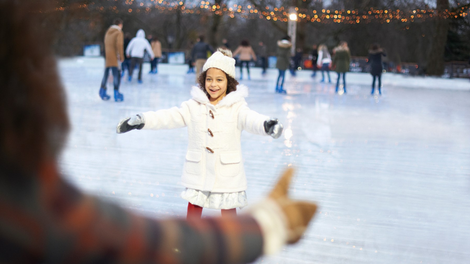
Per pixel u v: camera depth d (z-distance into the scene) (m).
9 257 0.39
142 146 5.17
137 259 0.42
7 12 0.39
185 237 0.44
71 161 4.35
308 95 11.55
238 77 18.14
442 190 3.83
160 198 3.41
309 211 0.51
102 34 26.17
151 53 13.53
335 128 6.72
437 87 16.44
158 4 32.38
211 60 2.60
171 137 5.73
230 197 2.49
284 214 0.50
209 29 35.91
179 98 9.76
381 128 6.83
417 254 2.56
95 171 4.08
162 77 15.89
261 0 30.08
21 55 0.39
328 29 35.78
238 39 40.69
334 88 14.19
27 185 0.40
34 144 0.40
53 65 0.42
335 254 2.53
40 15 0.41
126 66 13.95
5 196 0.39
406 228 2.95
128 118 2.37
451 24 27.16
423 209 3.33
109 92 10.39
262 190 3.68
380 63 12.38
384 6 29.08
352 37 34.84
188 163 2.54
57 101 0.41
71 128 0.43
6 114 0.39
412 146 5.60
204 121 2.52
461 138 6.24
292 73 20.30
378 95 12.36
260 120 2.33
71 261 0.40
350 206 3.35
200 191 2.49
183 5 32.50
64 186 0.42
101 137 5.54
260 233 0.48
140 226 0.43
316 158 4.84
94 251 0.40
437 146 5.66
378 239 2.75
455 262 2.48
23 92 0.39
